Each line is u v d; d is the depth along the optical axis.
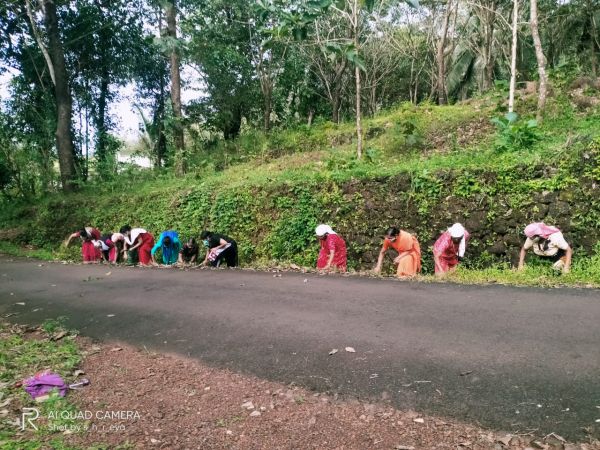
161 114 22.50
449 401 3.39
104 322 5.85
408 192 9.61
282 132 19.50
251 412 3.42
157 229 14.61
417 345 4.35
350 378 3.87
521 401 3.29
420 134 13.80
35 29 18.84
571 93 12.95
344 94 24.14
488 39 18.84
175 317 5.83
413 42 23.27
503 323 4.72
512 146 9.75
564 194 7.90
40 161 21.30
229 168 17.64
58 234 17.41
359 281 7.29
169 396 3.70
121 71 22.58
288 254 11.23
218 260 10.11
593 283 6.04
